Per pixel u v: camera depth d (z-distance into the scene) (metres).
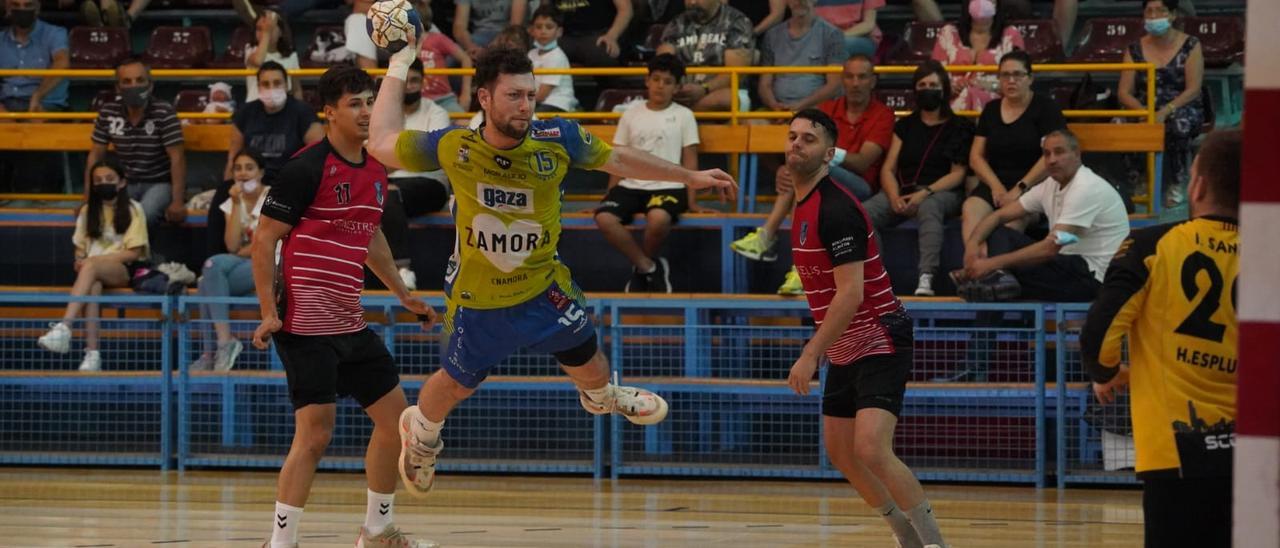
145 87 20.50
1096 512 15.14
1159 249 7.45
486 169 9.62
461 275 10.09
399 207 18.78
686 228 19.78
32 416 19.78
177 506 15.28
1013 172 18.53
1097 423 16.67
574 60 23.58
